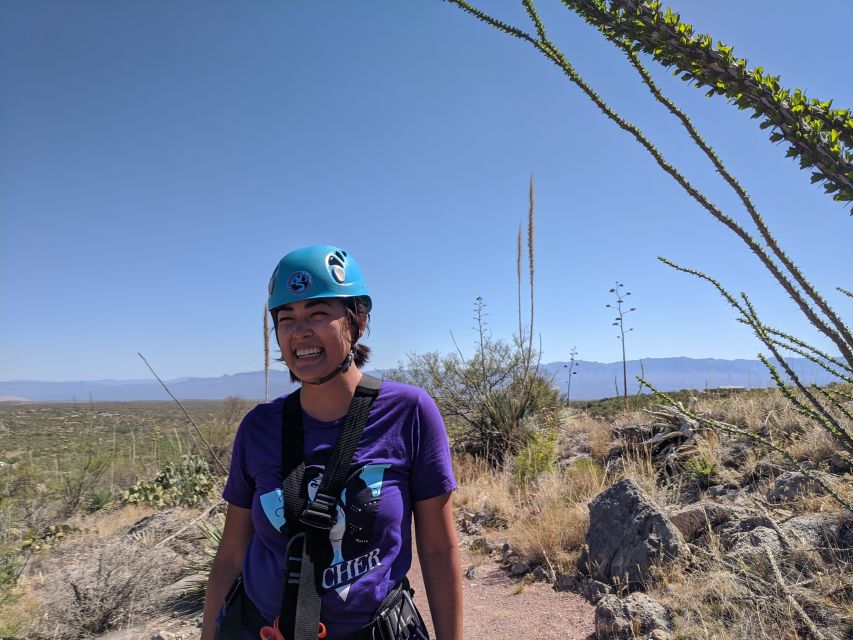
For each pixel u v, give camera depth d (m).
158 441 11.43
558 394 11.78
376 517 1.58
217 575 1.87
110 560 5.33
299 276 1.68
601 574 4.42
